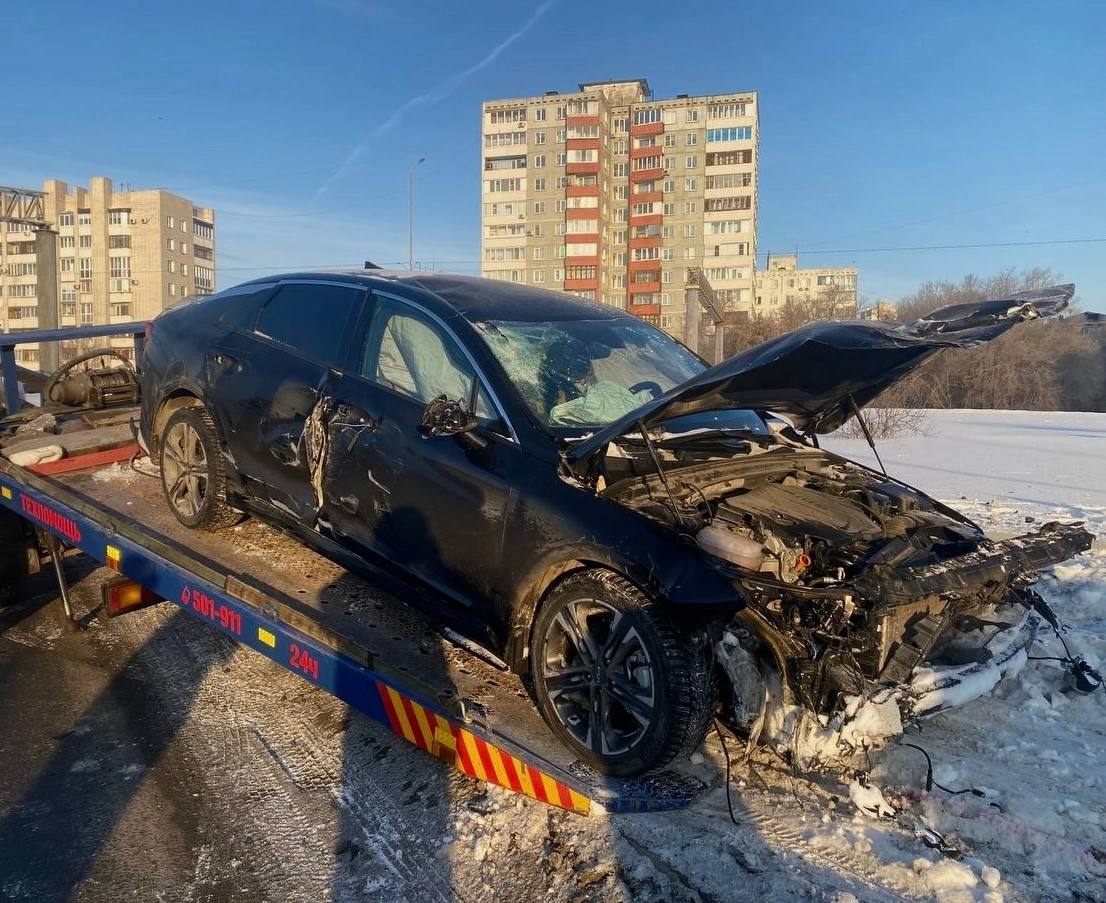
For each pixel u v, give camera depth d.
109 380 7.21
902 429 18.23
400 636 3.96
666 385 4.11
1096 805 3.04
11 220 28.81
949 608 3.24
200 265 83.56
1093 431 19.30
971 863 2.71
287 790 3.37
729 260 73.94
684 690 2.84
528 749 3.14
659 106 74.81
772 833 2.88
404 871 2.85
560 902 2.65
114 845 3.04
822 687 2.84
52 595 5.81
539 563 3.21
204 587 4.09
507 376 3.62
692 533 3.06
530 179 76.12
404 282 4.28
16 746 3.77
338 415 4.02
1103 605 5.05
